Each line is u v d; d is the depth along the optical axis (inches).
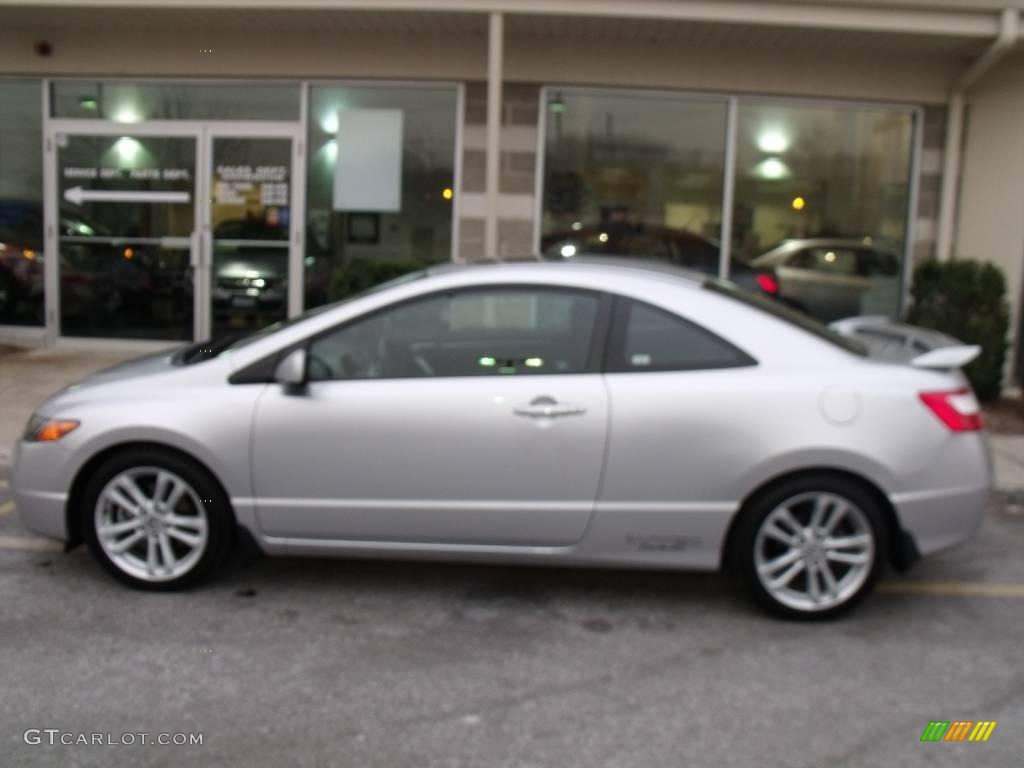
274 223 403.9
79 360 395.5
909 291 389.7
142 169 408.2
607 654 165.8
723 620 180.5
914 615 185.0
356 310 180.2
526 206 390.6
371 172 396.8
